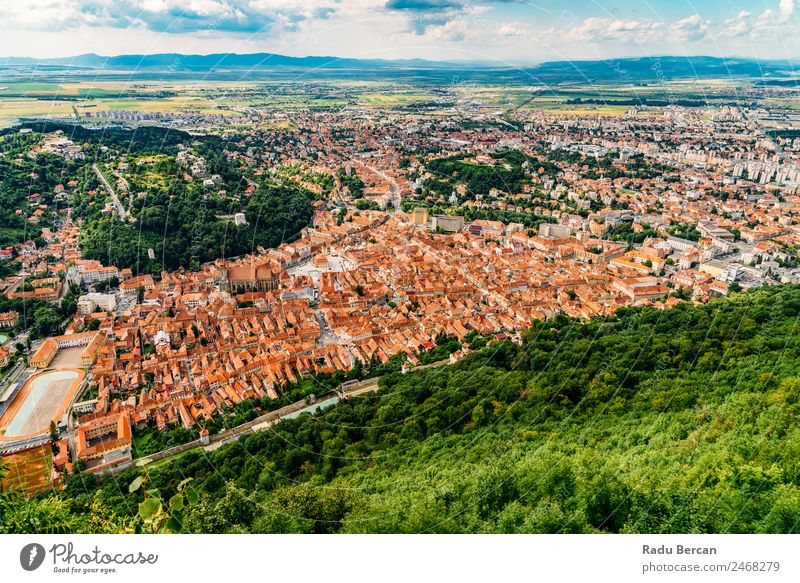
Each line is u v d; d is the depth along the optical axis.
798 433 78.75
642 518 64.88
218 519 72.94
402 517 70.44
